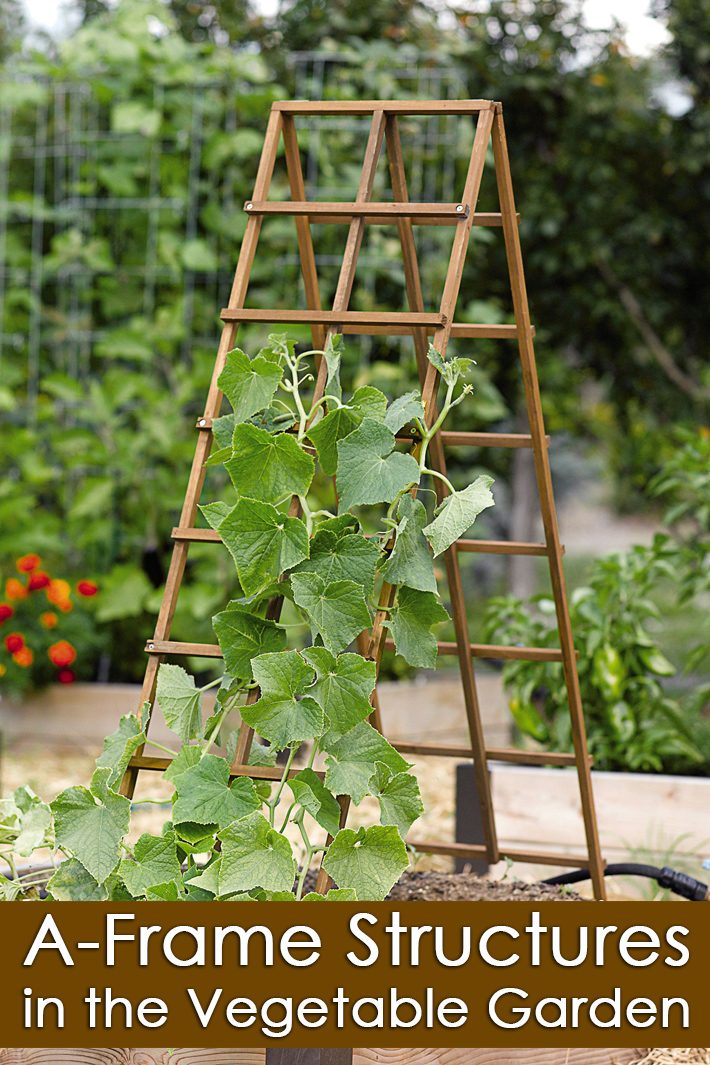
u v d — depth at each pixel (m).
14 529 5.45
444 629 6.12
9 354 5.98
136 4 5.55
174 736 4.91
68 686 5.18
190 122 5.52
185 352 5.55
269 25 6.31
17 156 6.15
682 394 7.04
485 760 2.58
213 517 1.93
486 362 6.65
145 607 5.45
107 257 5.64
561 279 6.82
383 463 1.78
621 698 3.35
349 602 1.77
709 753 3.49
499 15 6.52
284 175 5.68
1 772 4.70
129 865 1.77
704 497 4.07
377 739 1.80
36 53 5.60
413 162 5.47
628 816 3.20
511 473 7.28
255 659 1.72
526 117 6.58
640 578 3.49
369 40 5.99
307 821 3.81
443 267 5.35
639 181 6.76
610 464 8.21
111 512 5.53
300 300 5.48
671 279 6.91
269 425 1.99
